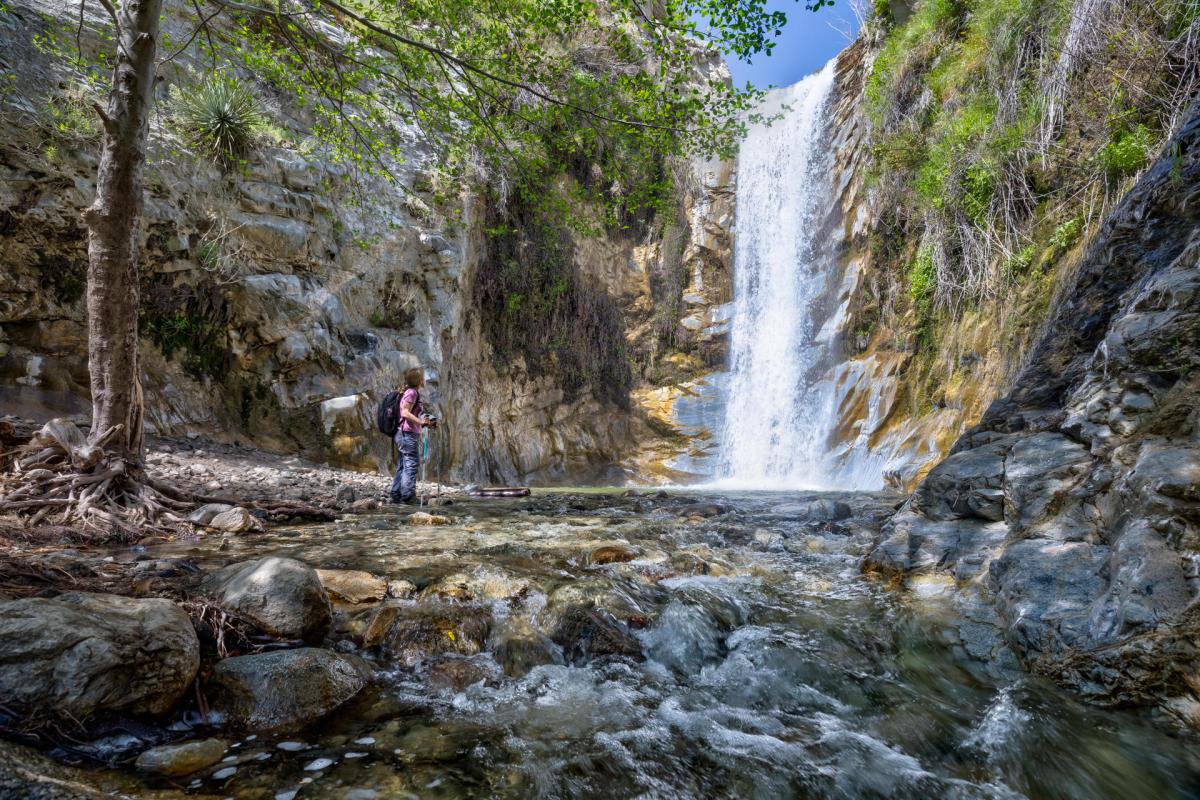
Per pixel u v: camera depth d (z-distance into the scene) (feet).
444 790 6.32
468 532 18.08
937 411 34.81
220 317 33.86
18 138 27.12
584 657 10.00
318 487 27.55
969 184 33.27
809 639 10.46
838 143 53.42
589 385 55.93
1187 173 16.11
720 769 7.09
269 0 27.68
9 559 10.74
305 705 7.72
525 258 51.75
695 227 62.08
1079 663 8.43
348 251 39.11
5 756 5.43
